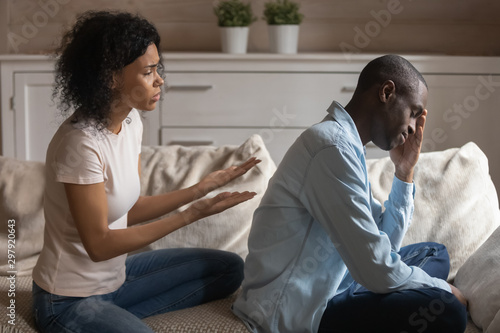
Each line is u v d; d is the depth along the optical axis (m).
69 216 1.34
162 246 1.75
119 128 1.40
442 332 1.34
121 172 1.37
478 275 1.52
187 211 1.35
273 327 1.37
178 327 1.39
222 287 1.58
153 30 1.34
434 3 3.37
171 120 3.09
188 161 1.92
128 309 1.50
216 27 3.42
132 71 1.31
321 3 3.38
